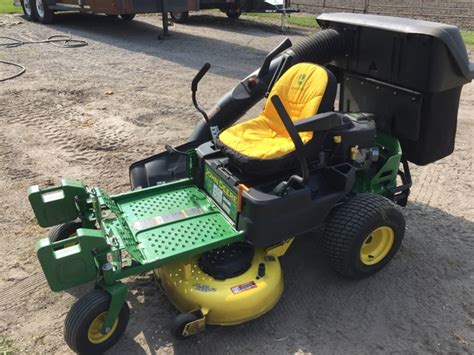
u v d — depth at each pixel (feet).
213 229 10.92
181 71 29.53
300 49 13.55
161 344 10.27
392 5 53.01
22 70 28.14
